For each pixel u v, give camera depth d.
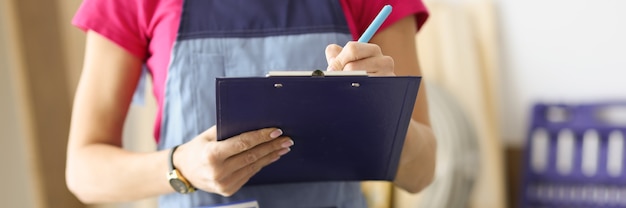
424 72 3.01
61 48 2.41
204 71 1.06
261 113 0.85
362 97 0.85
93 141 1.11
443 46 3.00
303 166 0.99
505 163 3.09
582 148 2.94
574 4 2.94
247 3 1.07
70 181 1.12
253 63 1.05
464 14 3.03
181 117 1.06
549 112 3.01
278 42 1.06
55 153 2.42
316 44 1.05
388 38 1.07
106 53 1.10
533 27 3.00
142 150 2.60
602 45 2.93
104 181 1.06
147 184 1.03
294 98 0.83
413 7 1.09
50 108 2.40
